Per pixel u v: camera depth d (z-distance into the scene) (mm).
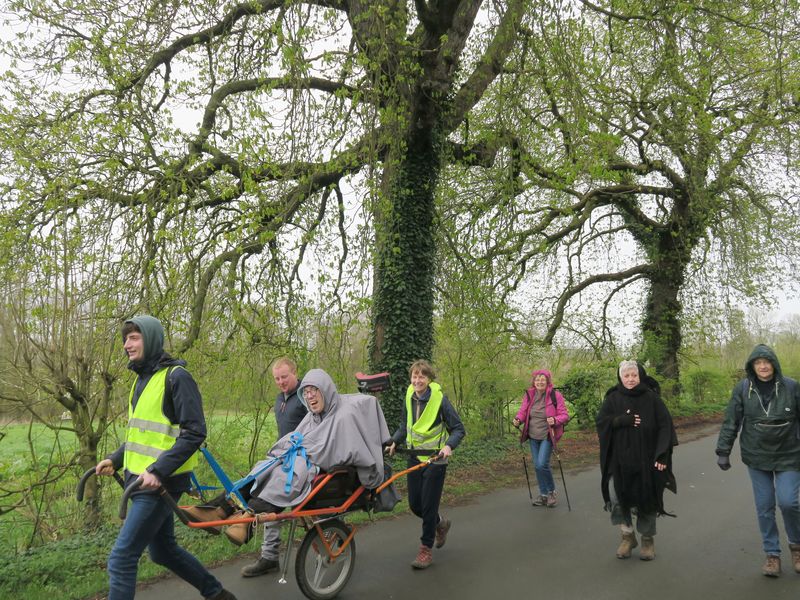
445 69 11281
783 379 5180
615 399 5715
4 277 7508
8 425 7004
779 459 5125
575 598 4637
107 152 8992
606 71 12906
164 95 10656
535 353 15133
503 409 14055
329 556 4641
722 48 11875
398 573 5230
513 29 9938
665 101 13352
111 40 9461
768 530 5160
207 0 9969
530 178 11594
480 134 11891
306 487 4281
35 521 6320
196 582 4070
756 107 15516
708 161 15016
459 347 12586
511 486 9195
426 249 11703
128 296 8344
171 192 9258
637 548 5941
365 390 5191
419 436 5523
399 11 9898
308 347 10227
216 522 3730
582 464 11148
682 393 21344
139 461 3709
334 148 9539
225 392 9164
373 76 9617
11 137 8562
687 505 7609
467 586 4906
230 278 9680
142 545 3580
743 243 17562
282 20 8578
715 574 5133
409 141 11461
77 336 6824
